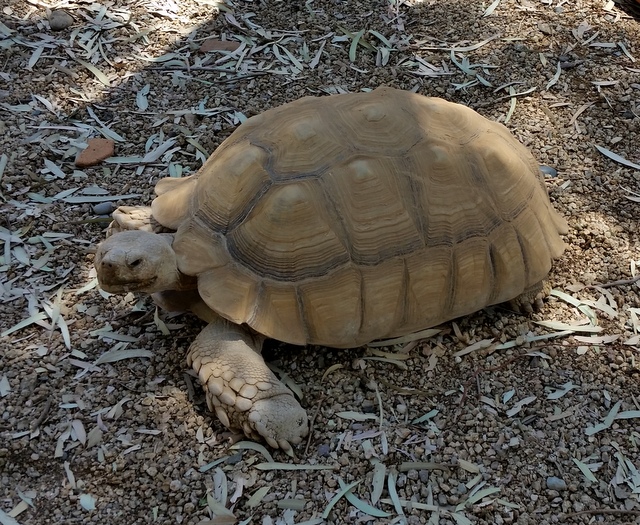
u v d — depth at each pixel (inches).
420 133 53.3
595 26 81.2
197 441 50.8
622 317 57.5
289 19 80.7
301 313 50.4
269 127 54.2
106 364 53.9
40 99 69.8
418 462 50.4
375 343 55.0
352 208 51.1
